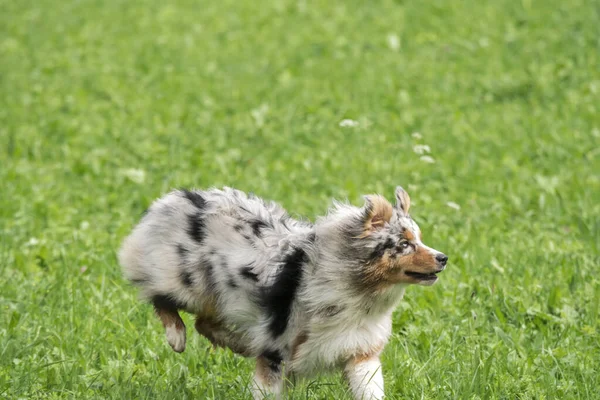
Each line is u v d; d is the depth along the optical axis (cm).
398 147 1642
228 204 847
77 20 2862
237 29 2673
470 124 1773
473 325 983
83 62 2430
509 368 892
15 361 917
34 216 1388
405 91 1988
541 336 966
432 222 1285
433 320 1004
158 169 1612
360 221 776
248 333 826
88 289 1095
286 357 805
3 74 2320
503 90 1966
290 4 2862
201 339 961
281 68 2275
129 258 879
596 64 2036
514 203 1365
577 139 1641
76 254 1216
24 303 1043
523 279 1084
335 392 825
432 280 776
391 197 1398
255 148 1714
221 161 1611
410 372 884
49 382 876
